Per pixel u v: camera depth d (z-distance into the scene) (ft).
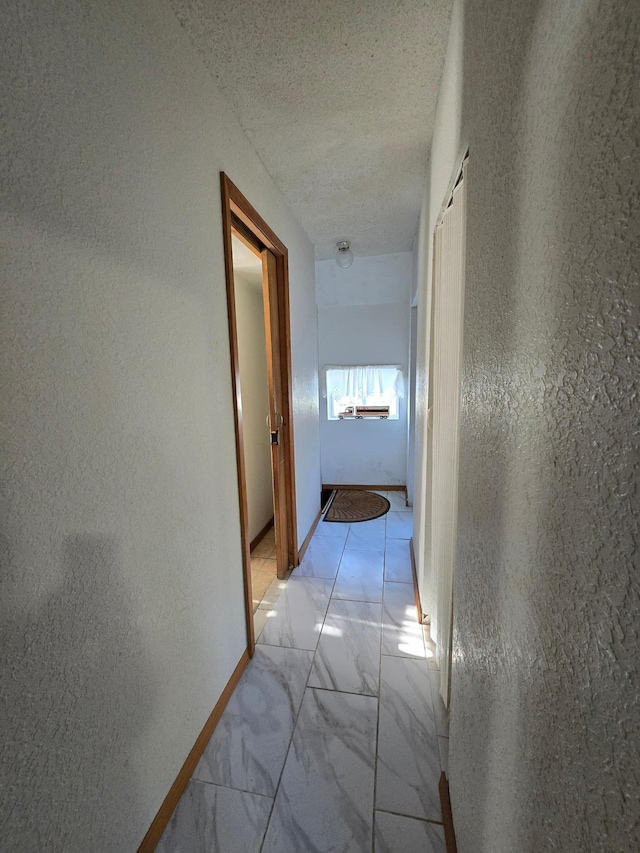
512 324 1.91
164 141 3.52
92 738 2.72
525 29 1.71
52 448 2.39
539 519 1.57
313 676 5.28
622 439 1.01
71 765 2.54
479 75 2.59
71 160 2.50
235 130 5.08
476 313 2.69
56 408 2.42
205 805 3.70
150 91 3.31
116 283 2.93
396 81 4.54
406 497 13.24
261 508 10.85
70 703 2.53
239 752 4.22
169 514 3.66
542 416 1.54
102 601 2.81
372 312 13.33
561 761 1.36
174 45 3.66
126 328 3.05
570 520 1.30
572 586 1.29
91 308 2.69
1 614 2.09
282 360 7.86
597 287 1.13
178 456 3.81
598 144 1.10
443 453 4.69
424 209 6.91
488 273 2.36
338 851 3.34
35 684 2.29
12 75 2.11
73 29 2.50
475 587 2.67
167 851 3.35
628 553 0.98
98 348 2.76
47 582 2.36
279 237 7.22
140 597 3.23
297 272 8.57
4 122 2.07
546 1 1.47
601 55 1.07
